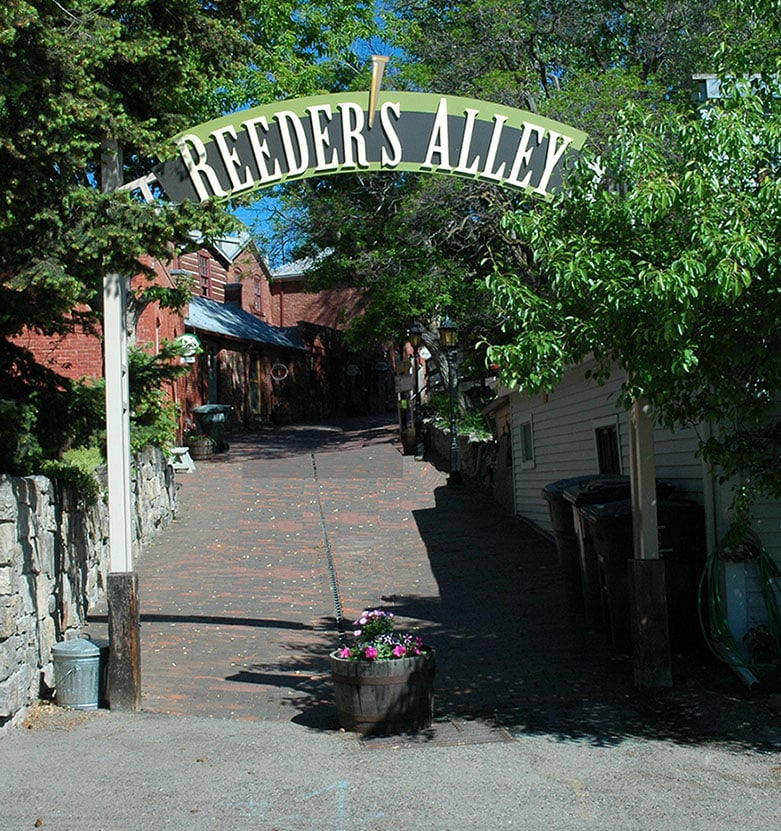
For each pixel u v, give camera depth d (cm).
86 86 812
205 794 577
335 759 645
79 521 1052
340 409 4312
